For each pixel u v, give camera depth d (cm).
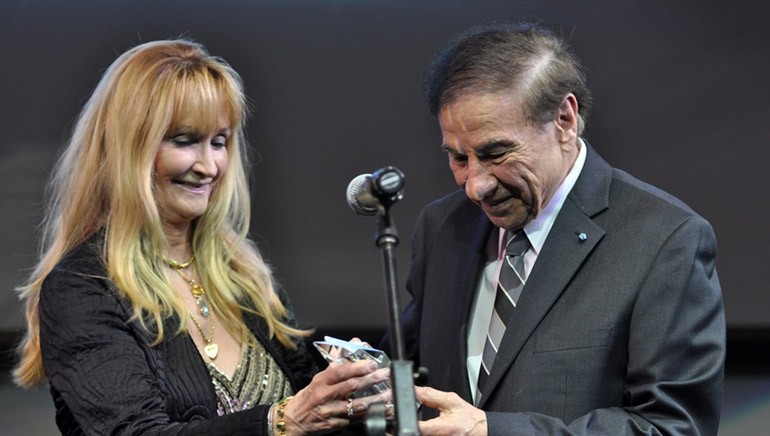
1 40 882
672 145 869
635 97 870
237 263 515
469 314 486
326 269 894
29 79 884
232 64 882
